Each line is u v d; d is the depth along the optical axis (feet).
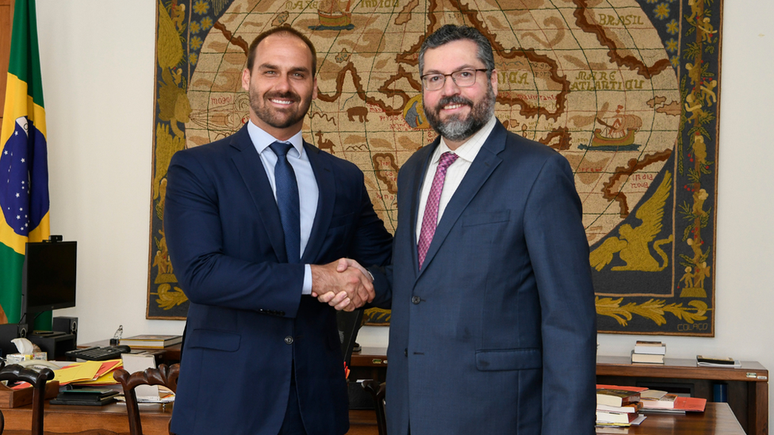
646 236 14.37
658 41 14.42
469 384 6.23
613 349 14.51
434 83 6.78
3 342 12.42
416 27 15.12
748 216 14.17
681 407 9.01
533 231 6.22
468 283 6.34
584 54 14.64
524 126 14.79
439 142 7.31
